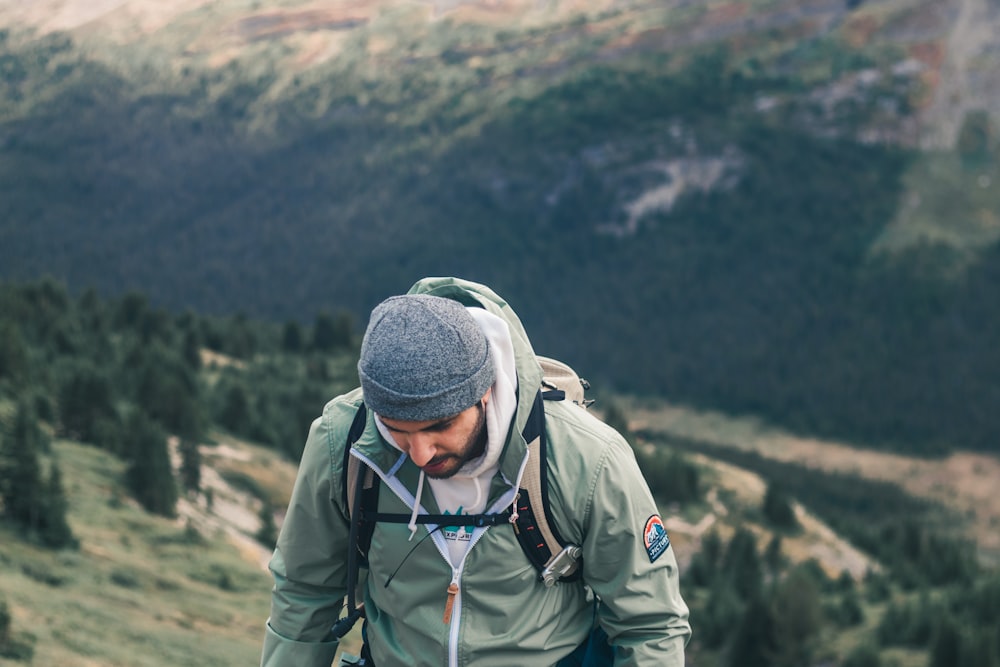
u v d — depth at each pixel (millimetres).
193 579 41906
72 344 105062
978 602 87312
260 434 91562
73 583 33344
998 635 73188
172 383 79625
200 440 78375
